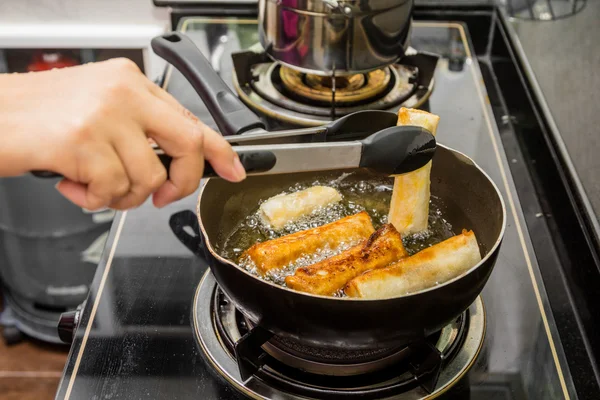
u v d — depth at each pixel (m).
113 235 0.76
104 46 1.31
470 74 1.07
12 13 1.29
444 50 1.12
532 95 0.94
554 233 0.82
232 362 0.60
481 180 0.65
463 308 0.53
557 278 0.75
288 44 0.89
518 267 0.72
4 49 1.30
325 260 0.61
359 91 0.97
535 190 0.89
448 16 1.20
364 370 0.59
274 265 0.63
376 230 0.69
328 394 0.56
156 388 0.58
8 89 0.40
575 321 0.69
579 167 0.83
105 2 1.27
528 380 0.59
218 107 0.72
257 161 0.45
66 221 1.23
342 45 0.86
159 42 0.83
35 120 0.38
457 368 0.59
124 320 0.65
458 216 0.71
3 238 1.27
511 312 0.66
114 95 0.39
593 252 0.69
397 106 0.95
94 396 0.57
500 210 0.60
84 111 0.38
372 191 0.79
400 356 0.60
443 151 0.69
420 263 0.58
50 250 1.27
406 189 0.66
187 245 0.75
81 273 1.32
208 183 0.64
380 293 0.56
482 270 0.51
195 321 0.64
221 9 1.20
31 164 0.38
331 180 0.80
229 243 0.70
